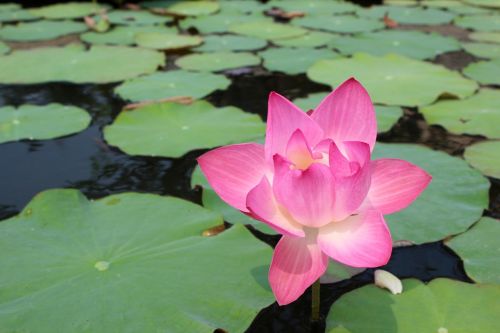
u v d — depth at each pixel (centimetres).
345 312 74
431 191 93
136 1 207
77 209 89
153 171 102
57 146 109
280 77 138
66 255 81
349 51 154
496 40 164
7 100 127
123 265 80
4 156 106
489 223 87
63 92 131
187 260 81
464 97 122
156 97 126
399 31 173
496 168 98
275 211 67
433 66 138
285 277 63
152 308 73
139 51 153
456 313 73
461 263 83
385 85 128
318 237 65
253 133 110
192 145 107
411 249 85
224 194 70
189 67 144
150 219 87
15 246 83
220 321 72
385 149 103
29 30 175
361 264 61
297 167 69
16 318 71
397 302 76
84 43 165
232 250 82
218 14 197
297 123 70
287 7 208
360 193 64
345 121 72
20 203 94
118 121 114
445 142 108
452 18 189
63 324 71
